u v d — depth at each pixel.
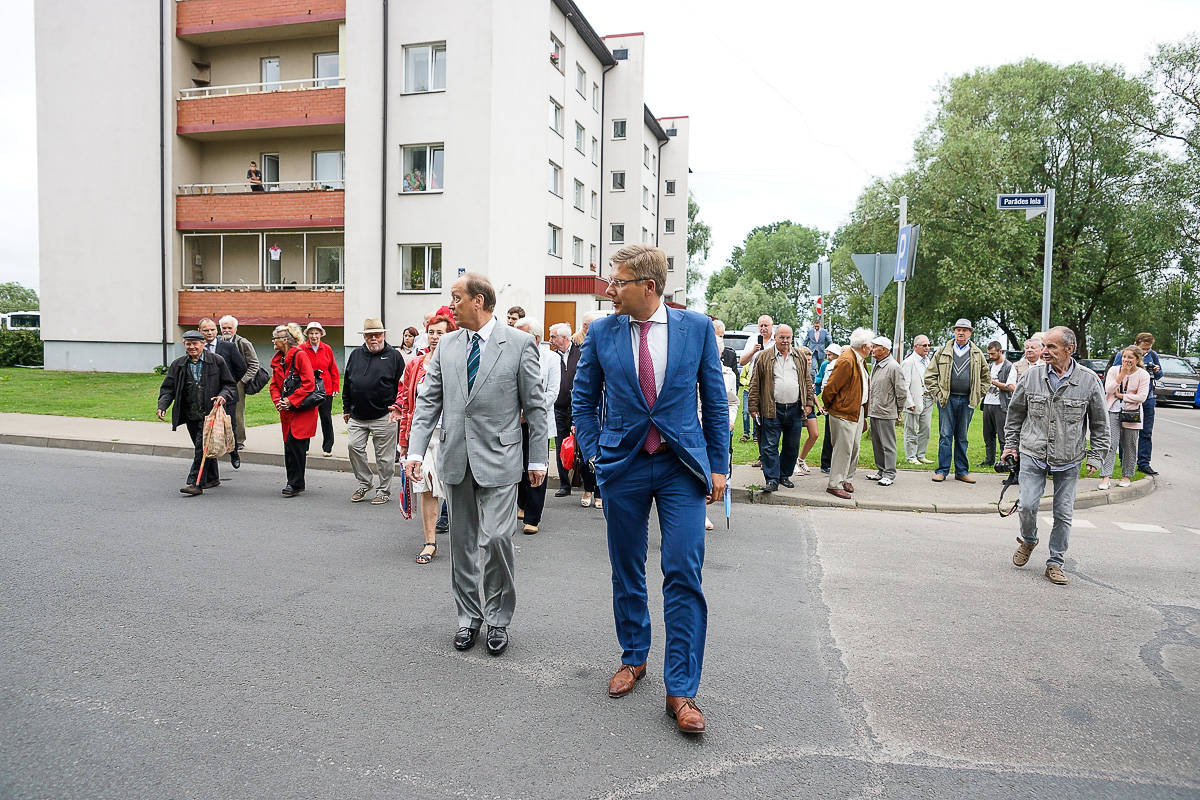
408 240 21.45
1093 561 6.15
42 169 23.64
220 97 22.09
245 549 5.93
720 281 87.44
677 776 2.81
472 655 3.94
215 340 9.61
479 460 3.97
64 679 3.51
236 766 2.79
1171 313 31.73
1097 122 29.28
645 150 39.53
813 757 2.97
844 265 36.03
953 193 28.52
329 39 22.59
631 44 36.47
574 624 4.43
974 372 9.45
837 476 8.46
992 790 2.76
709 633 4.36
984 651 4.14
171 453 10.80
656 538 6.80
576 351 8.33
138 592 4.80
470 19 20.69
